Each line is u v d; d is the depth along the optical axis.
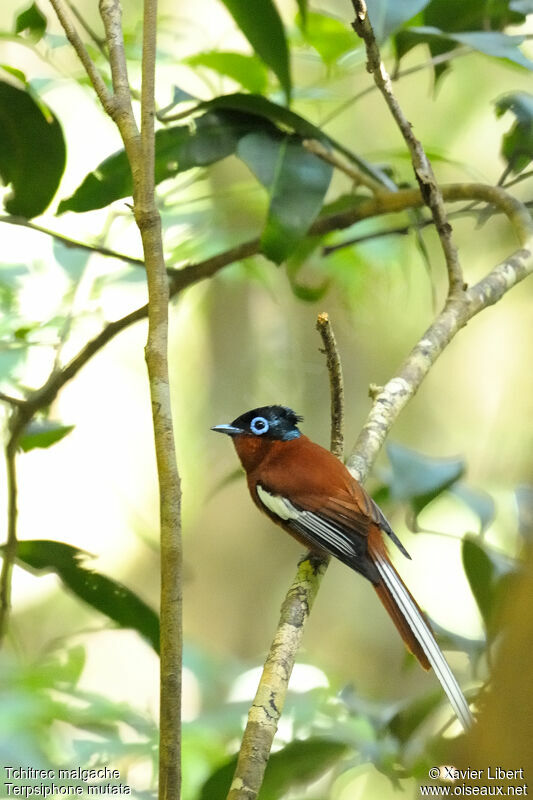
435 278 15.15
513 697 3.20
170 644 4.62
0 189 8.83
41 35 8.20
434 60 8.45
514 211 8.14
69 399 18.56
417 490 7.61
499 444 12.00
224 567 17.73
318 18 9.10
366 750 7.26
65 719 8.45
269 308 16.61
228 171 14.49
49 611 16.97
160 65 9.84
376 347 17.09
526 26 12.97
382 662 17.78
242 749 4.82
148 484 18.83
